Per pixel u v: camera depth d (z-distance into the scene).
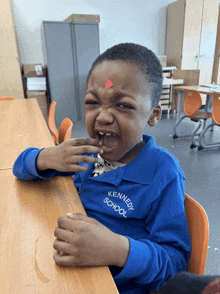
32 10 4.31
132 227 0.57
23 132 1.25
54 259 0.37
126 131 0.46
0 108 2.04
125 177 0.55
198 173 2.37
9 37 3.79
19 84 4.05
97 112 0.47
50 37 3.94
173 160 0.57
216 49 5.23
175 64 5.07
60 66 4.13
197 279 0.14
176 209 0.52
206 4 4.66
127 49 0.47
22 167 0.64
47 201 0.55
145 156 0.56
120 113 0.45
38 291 0.32
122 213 0.55
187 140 3.40
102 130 0.47
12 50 3.87
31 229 0.45
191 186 2.12
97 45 4.25
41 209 0.52
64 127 1.39
